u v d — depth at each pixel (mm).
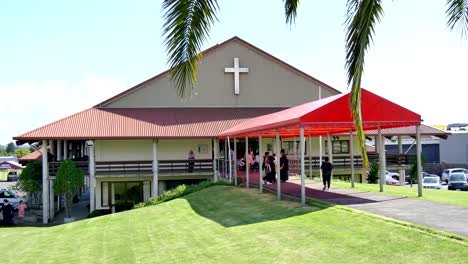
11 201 38188
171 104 40938
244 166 35812
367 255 9547
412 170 38250
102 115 38062
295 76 42375
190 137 34781
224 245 13234
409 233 10328
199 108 41062
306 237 11992
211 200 23922
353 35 7852
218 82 41500
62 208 39094
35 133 33562
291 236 12438
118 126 35875
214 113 39875
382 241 10203
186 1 8484
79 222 24797
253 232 13883
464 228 10289
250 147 39625
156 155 35000
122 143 37312
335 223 12758
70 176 31438
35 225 30688
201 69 41344
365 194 18797
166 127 36188
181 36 8562
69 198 32219
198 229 16609
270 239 12617
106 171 34531
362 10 7711
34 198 37531
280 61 42062
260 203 19391
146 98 40781
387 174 45844
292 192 21078
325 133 27141
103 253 15414
